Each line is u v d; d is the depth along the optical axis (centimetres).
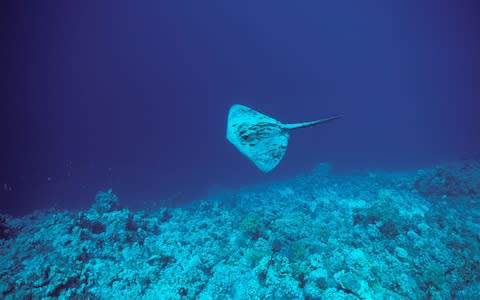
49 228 1080
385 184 1803
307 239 921
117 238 1002
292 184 2267
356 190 1748
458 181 1507
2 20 6738
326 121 710
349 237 930
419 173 1761
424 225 989
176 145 8231
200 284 751
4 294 665
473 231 987
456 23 11356
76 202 2836
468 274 757
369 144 6956
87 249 899
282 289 676
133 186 3709
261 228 986
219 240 1023
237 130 765
